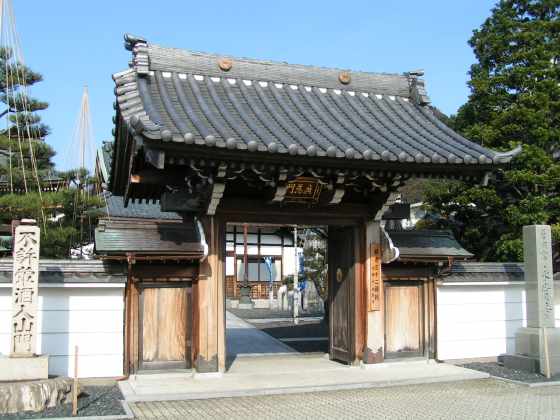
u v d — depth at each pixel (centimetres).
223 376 1144
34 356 954
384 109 1386
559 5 1798
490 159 1130
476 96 1830
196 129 1027
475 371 1221
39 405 886
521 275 1416
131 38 1230
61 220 2061
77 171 2130
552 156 1777
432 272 1337
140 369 1128
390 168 1102
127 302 1129
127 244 1098
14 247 962
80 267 1106
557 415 891
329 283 1398
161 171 1145
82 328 1111
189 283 1171
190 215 1193
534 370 1234
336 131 1170
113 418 842
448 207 1869
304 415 880
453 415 887
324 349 1648
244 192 1191
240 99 1263
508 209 1692
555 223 1711
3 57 2006
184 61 1280
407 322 1316
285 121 1174
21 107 2052
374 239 1260
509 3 1845
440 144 1202
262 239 4428
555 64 1762
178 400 984
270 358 1420
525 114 1659
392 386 1113
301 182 1138
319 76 1392
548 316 1260
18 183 1978
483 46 1847
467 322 1375
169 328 1152
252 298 4266
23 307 956
